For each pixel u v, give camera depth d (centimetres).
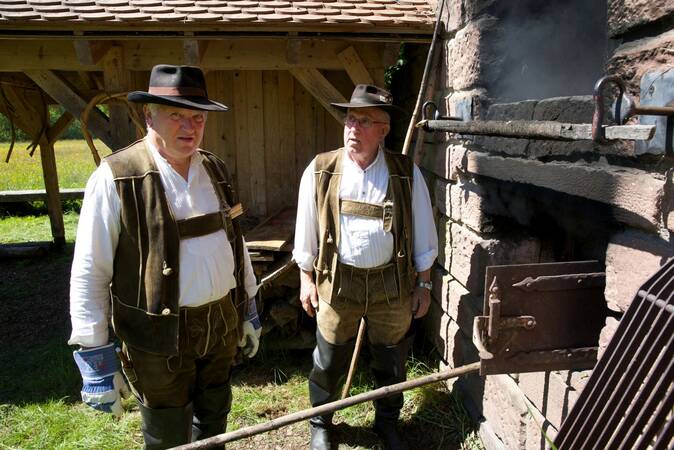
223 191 220
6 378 370
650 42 147
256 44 357
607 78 135
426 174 387
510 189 267
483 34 278
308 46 361
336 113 371
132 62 352
